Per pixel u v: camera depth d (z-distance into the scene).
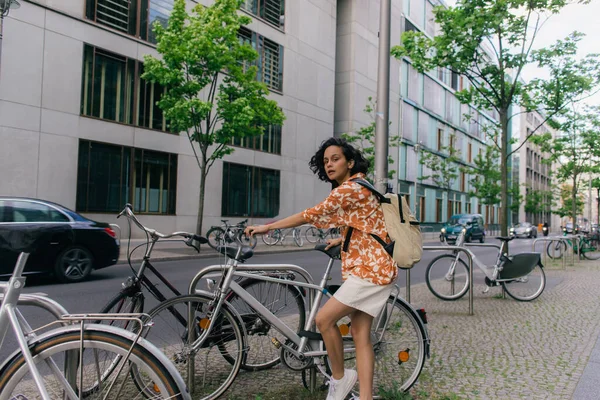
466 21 8.98
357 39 30.55
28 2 14.99
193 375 3.23
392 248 2.79
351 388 2.98
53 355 2.12
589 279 10.36
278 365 3.80
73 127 16.17
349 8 30.48
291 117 25.44
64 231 8.59
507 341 4.92
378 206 2.88
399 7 35.47
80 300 7.08
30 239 8.20
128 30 18.06
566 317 6.15
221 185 21.53
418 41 10.26
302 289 3.68
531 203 58.28
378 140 7.15
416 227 2.90
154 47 18.78
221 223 21.45
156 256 12.83
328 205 2.81
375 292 2.79
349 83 30.31
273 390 3.41
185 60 14.91
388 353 3.44
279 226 2.94
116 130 17.48
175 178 19.62
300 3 26.06
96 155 16.97
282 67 24.86
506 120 9.95
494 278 7.43
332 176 3.00
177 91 15.33
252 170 23.20
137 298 3.54
